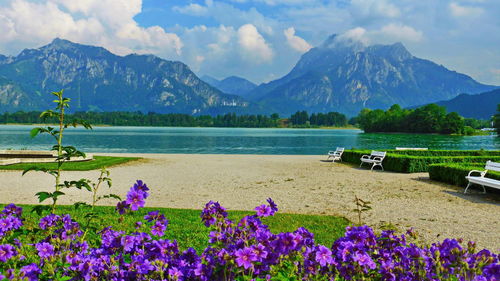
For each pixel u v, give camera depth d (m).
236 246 2.98
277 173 17.11
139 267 2.82
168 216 8.40
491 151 22.80
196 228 7.37
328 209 9.71
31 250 4.68
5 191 11.72
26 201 10.17
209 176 15.89
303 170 18.36
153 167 19.22
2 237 3.87
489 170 13.27
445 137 101.50
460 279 2.87
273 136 96.06
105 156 25.00
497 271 2.62
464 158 18.12
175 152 38.94
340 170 18.52
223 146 51.16
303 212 9.35
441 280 2.95
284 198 11.13
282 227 7.60
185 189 12.59
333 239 6.79
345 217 8.81
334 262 2.90
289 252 2.97
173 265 3.00
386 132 134.12
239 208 9.72
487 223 8.36
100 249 3.20
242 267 2.87
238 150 43.25
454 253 2.90
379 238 3.44
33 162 19.81
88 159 22.08
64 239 3.61
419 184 14.12
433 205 10.28
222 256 2.80
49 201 10.16
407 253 3.15
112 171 17.31
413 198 11.29
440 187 13.45
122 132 116.56
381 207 9.98
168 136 86.88
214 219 3.45
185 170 18.02
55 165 18.66
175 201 10.60
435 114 118.25
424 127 119.19
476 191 12.61
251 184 13.76
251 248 2.71
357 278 2.98
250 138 81.38
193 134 104.62
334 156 25.94
